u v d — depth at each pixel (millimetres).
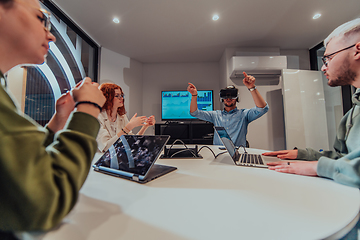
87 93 327
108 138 1300
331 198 392
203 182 509
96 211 326
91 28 2504
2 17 266
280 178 548
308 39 2865
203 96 3553
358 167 456
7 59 295
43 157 226
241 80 3113
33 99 1898
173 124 3299
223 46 3100
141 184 489
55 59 2199
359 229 372
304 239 244
